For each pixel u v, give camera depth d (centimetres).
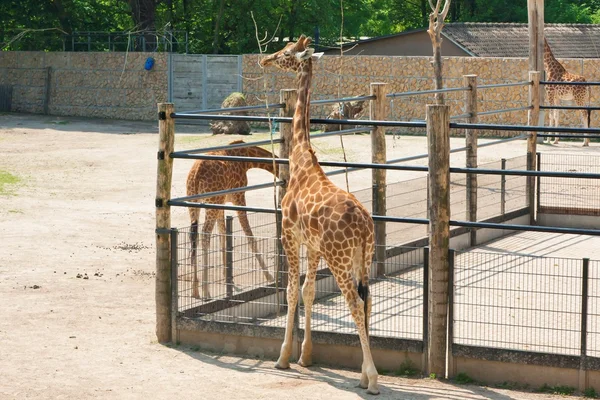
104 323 957
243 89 3234
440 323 782
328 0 4019
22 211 1592
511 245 1341
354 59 2962
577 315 914
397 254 1034
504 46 3111
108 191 1833
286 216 812
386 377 791
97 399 732
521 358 760
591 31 3338
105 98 3522
